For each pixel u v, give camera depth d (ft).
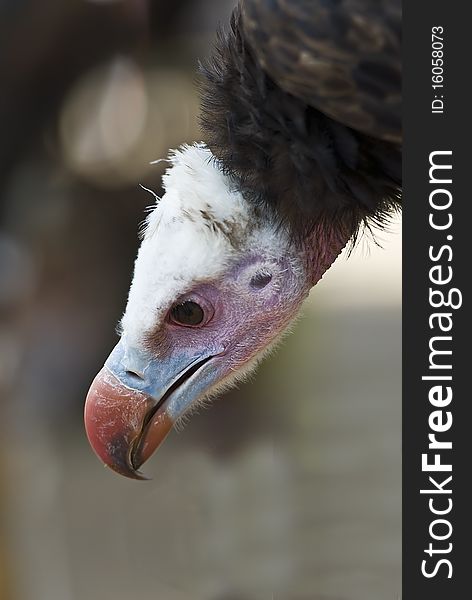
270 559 37.40
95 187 38.99
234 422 41.63
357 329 54.49
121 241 39.81
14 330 40.63
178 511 39.88
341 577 36.24
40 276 40.22
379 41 13.38
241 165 15.80
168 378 16.84
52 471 39.34
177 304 16.55
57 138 36.96
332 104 13.93
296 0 13.64
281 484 40.42
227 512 39.34
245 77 15.12
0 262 39.78
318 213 16.02
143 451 16.89
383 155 14.94
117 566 37.55
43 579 36.40
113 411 16.70
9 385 39.55
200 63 16.57
